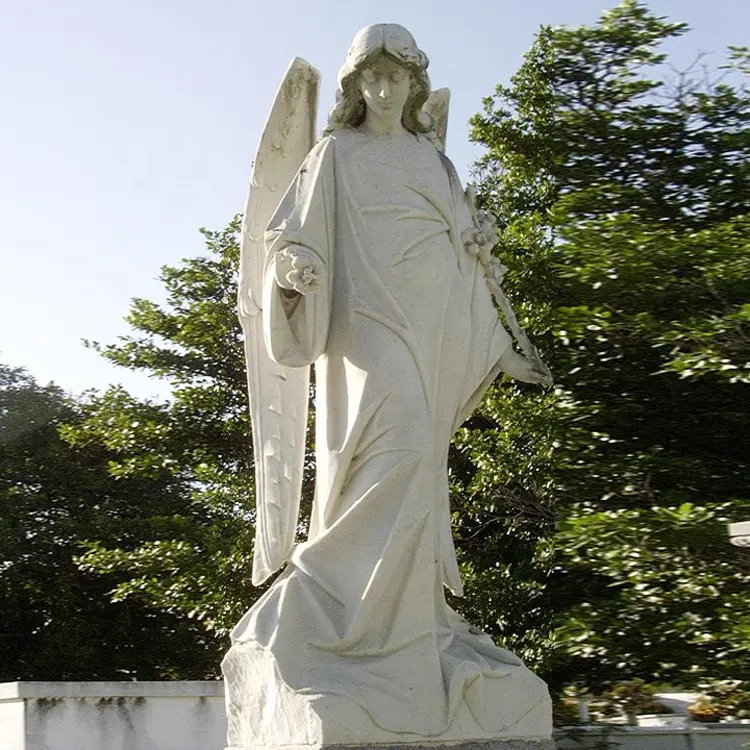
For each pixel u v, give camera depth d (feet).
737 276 38.29
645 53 47.19
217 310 57.57
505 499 47.32
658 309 39.99
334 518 19.16
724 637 33.50
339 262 19.85
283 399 20.92
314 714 17.39
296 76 20.90
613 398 41.39
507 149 50.93
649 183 45.27
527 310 43.60
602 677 39.52
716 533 34.19
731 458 40.63
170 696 30.07
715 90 46.75
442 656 18.83
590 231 40.65
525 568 45.73
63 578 69.21
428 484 18.95
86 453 74.43
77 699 28.96
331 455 19.25
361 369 19.19
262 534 20.42
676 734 35.40
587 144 46.65
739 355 37.19
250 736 18.45
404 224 19.97
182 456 56.34
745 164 44.45
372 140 20.44
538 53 50.90
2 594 69.31
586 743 35.65
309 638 18.33
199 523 65.72
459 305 20.29
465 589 45.39
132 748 29.45
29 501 71.41
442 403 20.04
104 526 69.15
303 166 20.20
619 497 39.27
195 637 68.03
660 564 35.04
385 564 18.44
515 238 45.75
